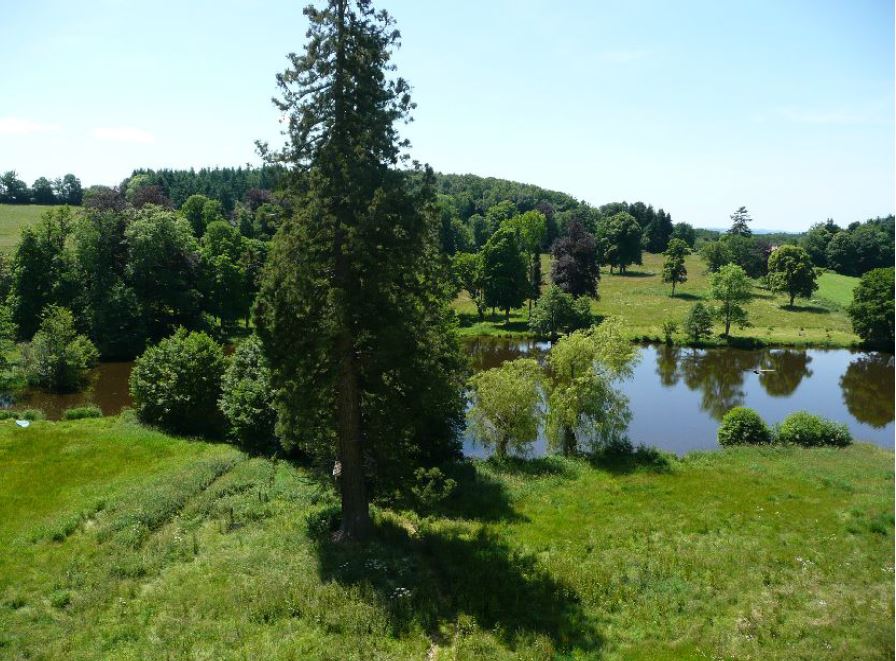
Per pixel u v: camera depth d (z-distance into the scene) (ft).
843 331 243.19
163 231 192.03
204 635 41.50
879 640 41.34
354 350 57.21
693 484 83.82
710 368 189.16
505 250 258.78
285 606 45.01
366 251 52.34
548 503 76.84
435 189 57.26
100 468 81.61
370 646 40.57
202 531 60.80
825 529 66.64
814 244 422.41
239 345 99.71
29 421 104.27
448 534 63.10
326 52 52.60
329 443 64.49
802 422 108.99
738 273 229.66
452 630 43.88
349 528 57.77
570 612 47.34
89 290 183.73
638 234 376.68
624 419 103.35
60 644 40.93
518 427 95.50
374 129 52.49
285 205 56.08
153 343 186.70
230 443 100.17
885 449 106.22
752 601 49.29
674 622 46.37
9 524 62.39
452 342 80.69
